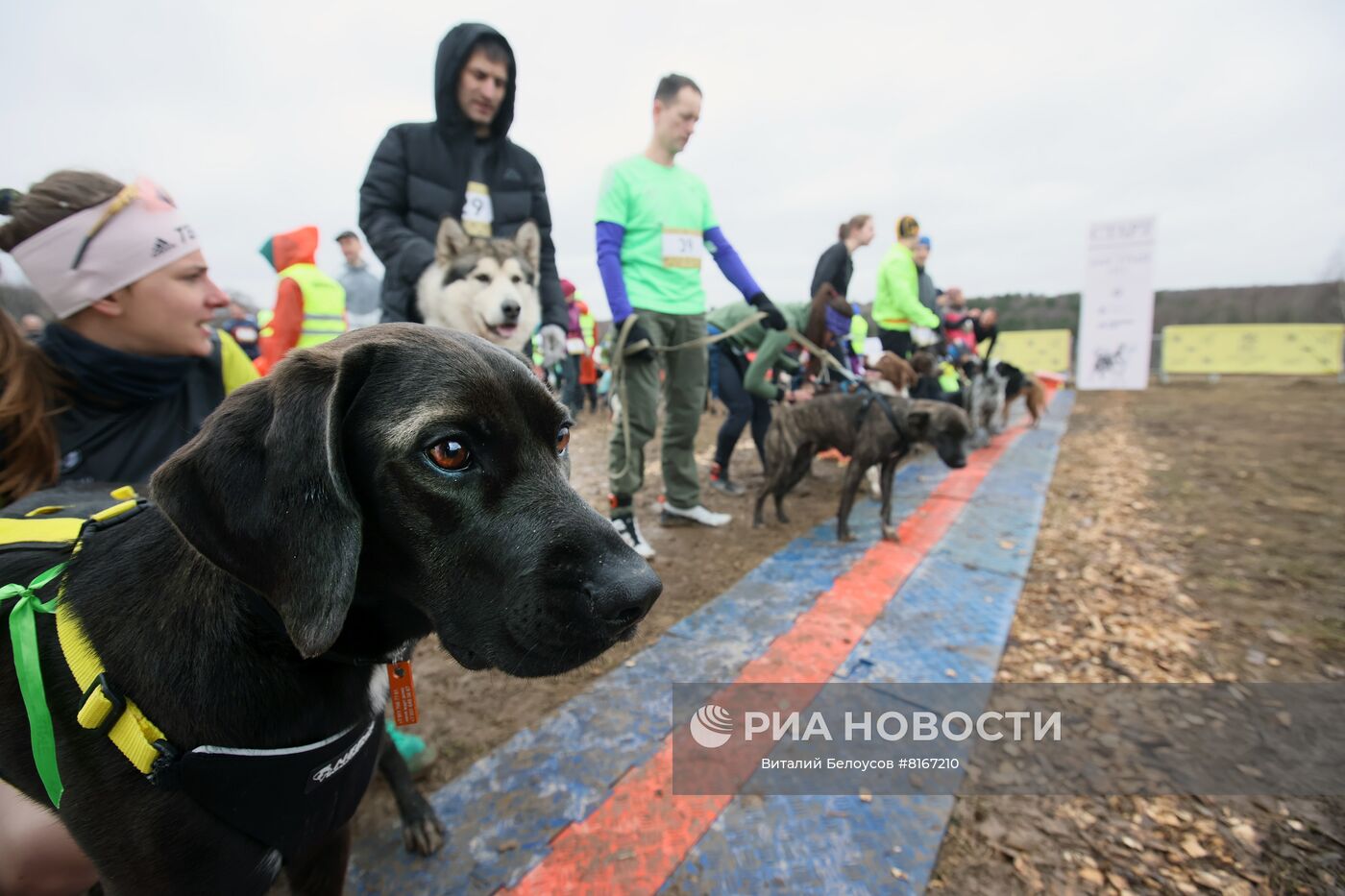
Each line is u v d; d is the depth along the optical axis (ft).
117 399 5.39
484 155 10.46
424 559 3.41
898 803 6.18
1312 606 10.21
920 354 22.81
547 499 3.54
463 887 5.31
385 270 9.87
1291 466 20.31
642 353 11.78
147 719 3.18
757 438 18.89
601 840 5.74
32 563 3.63
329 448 3.09
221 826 3.32
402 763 5.79
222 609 3.34
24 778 3.47
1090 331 48.80
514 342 10.87
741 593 10.82
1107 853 5.67
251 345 23.32
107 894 3.46
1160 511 15.60
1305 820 5.98
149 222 5.12
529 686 8.29
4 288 5.10
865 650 8.88
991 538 13.57
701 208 12.99
